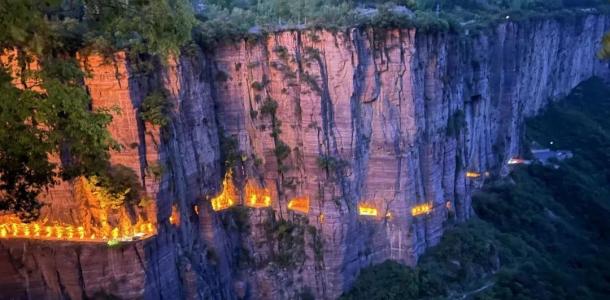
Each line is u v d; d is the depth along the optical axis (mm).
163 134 49438
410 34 61562
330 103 60438
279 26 61719
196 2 74500
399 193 63719
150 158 49000
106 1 30438
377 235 64562
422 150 66562
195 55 54812
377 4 78125
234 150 60312
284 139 61562
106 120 27828
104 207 47719
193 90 54625
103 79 46344
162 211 49781
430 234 68312
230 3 78375
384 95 62375
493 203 82625
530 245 78125
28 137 25938
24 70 27094
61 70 27172
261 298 60781
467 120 79062
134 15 30844
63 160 39281
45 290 48469
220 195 59344
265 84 60594
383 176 63500
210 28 58438
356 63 59781
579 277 73062
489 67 85188
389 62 61812
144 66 49125
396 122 62969
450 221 72688
